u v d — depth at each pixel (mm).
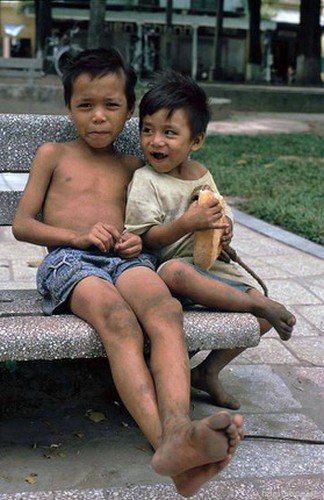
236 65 37188
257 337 2498
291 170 9086
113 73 2746
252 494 2338
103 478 2430
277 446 2662
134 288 2447
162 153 2705
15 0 38219
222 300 2572
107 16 33000
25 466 2486
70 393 2990
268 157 10320
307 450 2643
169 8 26656
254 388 3146
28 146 3062
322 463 2559
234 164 9516
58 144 2889
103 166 2895
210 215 2580
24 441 2652
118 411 2908
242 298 2584
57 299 2559
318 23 24469
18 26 38188
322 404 3039
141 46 32312
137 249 2631
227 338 2465
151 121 2693
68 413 2879
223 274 2805
